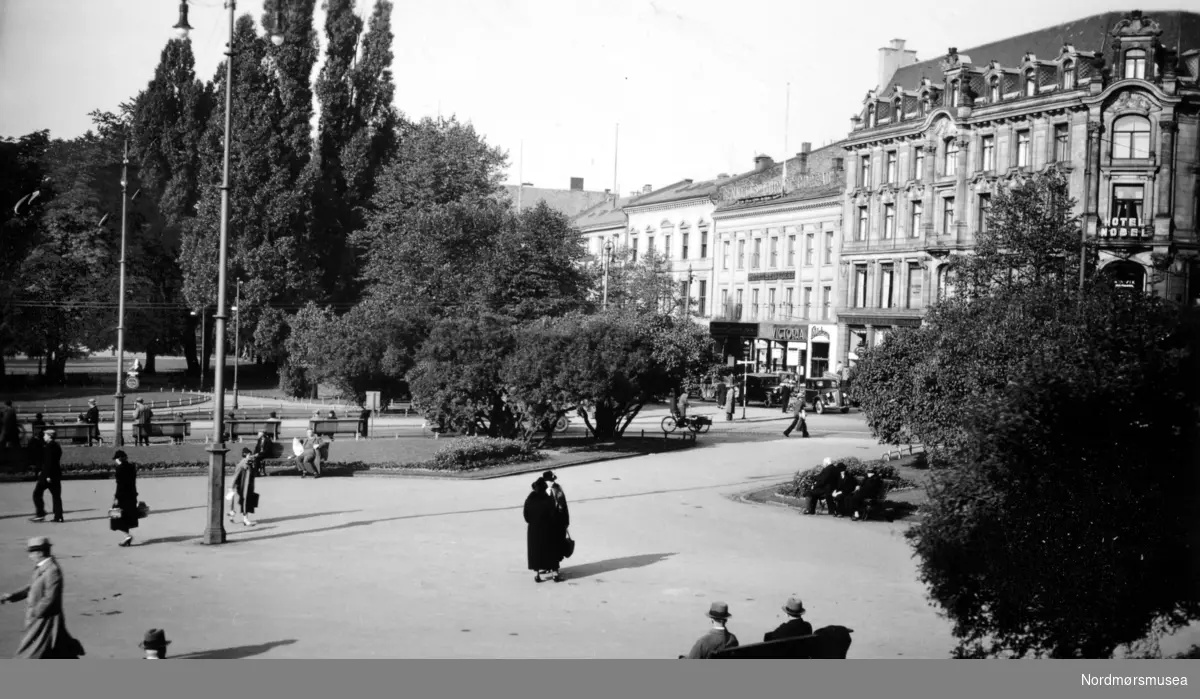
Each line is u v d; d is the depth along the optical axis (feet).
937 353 103.19
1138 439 41.39
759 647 38.40
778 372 249.34
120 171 251.19
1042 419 41.47
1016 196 158.61
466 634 50.93
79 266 241.96
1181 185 194.49
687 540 79.00
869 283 247.70
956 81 227.40
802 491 99.04
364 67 251.19
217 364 74.43
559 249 216.54
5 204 201.26
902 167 240.53
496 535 78.79
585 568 67.97
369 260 244.63
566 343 134.51
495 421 141.79
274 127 237.45
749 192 296.30
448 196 225.35
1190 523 40.91
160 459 116.88
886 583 64.64
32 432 131.03
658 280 263.29
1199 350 43.39
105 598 56.85
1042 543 40.86
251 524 82.02
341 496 98.73
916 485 103.04
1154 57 194.90
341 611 55.16
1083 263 138.82
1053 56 216.95
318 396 231.30
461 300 209.46
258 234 231.30
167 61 239.71
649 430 169.07
